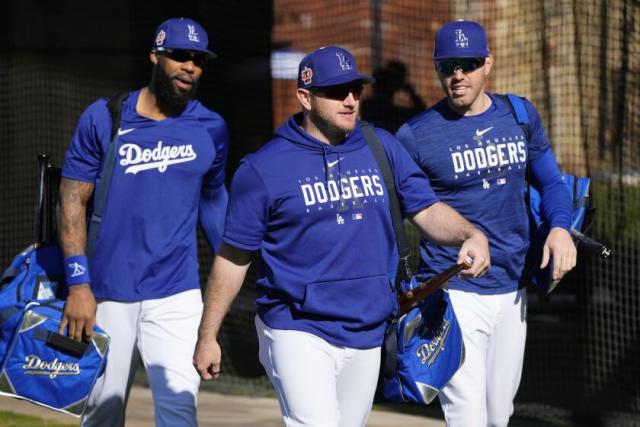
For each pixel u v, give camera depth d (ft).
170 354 56.54
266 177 46.85
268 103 136.56
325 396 47.09
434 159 58.23
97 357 55.88
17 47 147.43
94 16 146.20
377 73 120.57
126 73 145.69
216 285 48.47
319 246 47.06
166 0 139.23
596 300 107.76
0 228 146.00
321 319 47.47
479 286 58.95
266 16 136.05
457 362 53.52
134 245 56.70
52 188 59.21
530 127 59.26
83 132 56.39
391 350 49.11
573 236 60.44
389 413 89.15
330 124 46.60
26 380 56.03
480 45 57.67
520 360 61.05
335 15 130.93
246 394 97.96
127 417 86.89
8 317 56.49
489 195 58.44
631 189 104.22
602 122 101.40
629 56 96.53
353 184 47.32
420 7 125.80
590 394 94.79
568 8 107.34
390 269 48.98
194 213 58.03
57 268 58.03
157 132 56.85
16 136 147.33
